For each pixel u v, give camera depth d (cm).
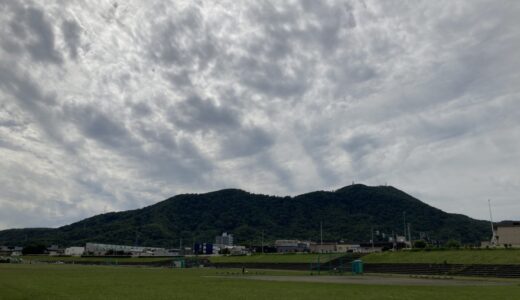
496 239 12575
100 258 18450
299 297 3472
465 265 8094
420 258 9338
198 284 5006
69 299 3186
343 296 3569
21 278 5719
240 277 6950
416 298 3400
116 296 3478
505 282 5659
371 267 9719
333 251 17125
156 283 5128
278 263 12531
